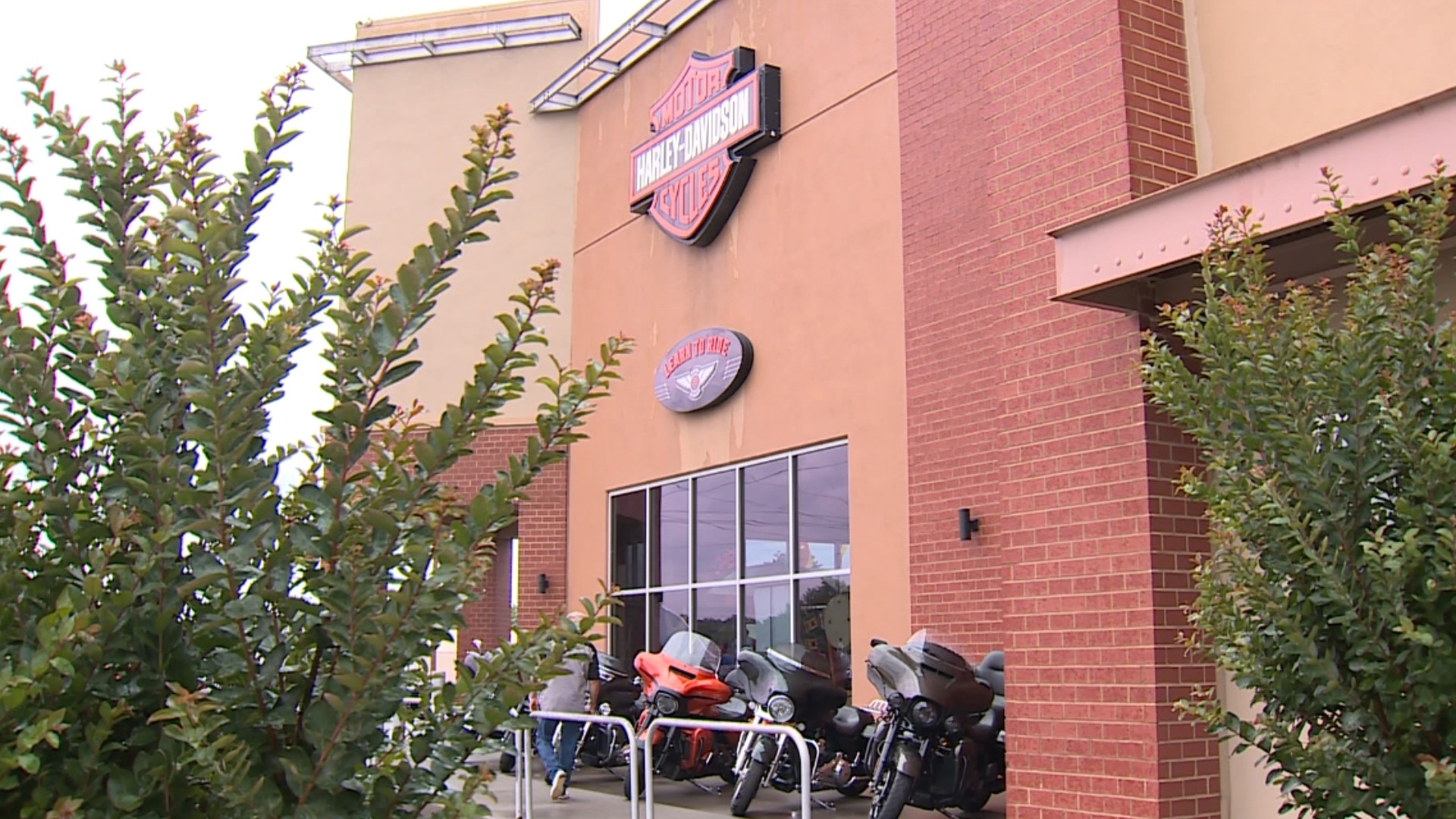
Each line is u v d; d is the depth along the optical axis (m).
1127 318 6.39
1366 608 3.67
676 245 14.38
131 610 2.70
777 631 12.25
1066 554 6.59
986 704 7.83
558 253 16.84
